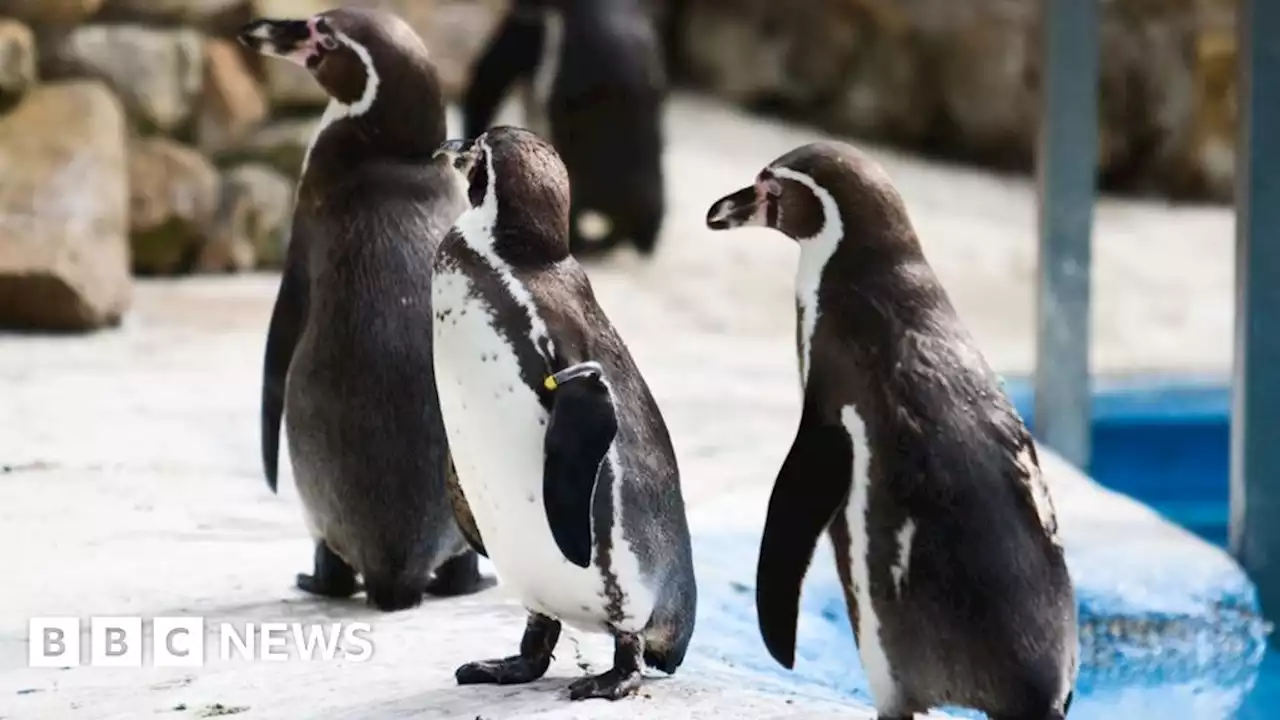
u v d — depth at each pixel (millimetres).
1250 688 14336
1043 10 22031
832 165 9602
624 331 29172
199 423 19984
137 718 10203
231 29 34875
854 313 9375
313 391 12336
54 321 26656
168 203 32781
